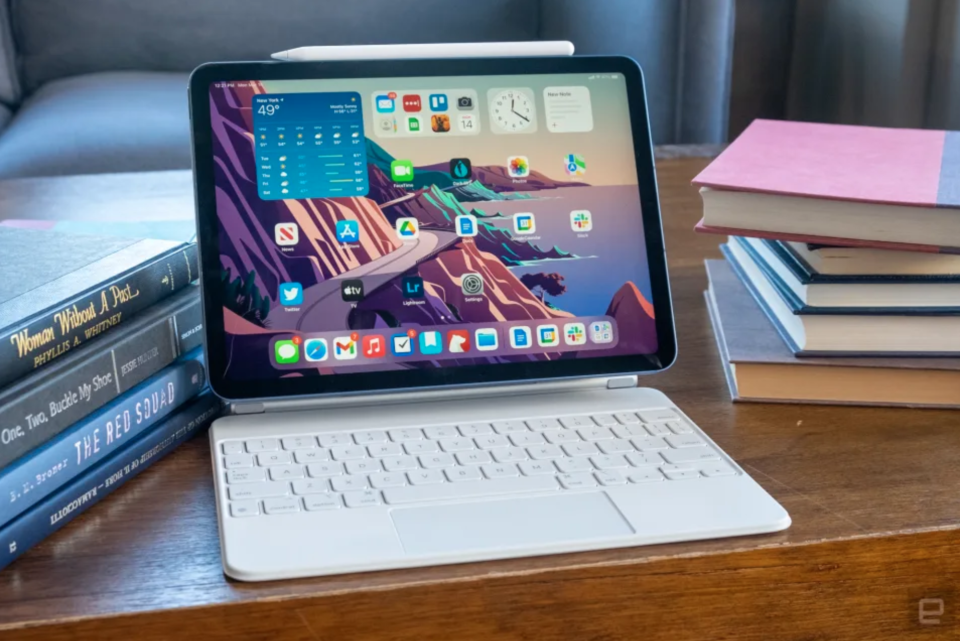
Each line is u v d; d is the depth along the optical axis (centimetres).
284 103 59
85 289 50
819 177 63
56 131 189
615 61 65
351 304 58
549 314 61
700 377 66
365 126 60
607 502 47
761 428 58
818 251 61
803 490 50
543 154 63
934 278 59
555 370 60
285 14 238
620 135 64
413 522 45
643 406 59
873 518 48
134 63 234
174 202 107
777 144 73
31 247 57
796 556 45
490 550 43
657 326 62
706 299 81
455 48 63
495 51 63
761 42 277
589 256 62
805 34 268
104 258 55
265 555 42
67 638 39
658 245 63
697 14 223
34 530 44
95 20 230
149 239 60
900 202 57
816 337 61
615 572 43
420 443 53
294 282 58
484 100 63
